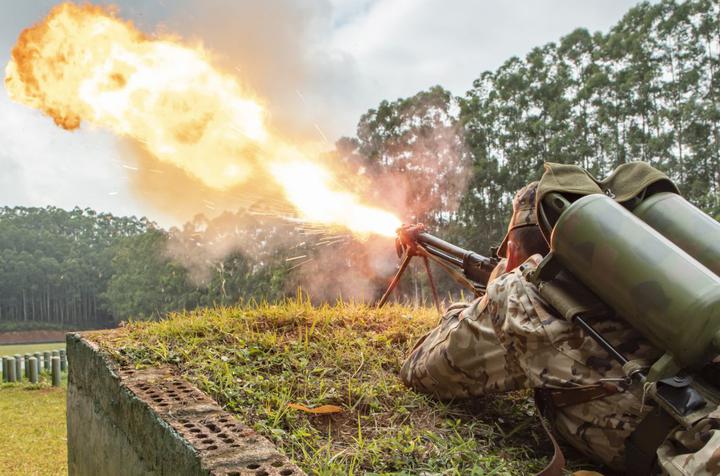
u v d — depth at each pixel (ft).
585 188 6.50
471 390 7.74
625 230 5.70
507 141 132.26
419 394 8.70
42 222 409.49
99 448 9.65
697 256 6.36
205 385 8.61
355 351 10.57
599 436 6.25
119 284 260.21
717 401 5.35
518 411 8.59
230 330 11.35
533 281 6.66
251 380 8.99
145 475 7.63
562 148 120.06
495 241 125.90
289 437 7.31
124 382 8.68
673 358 5.35
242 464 5.91
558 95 131.13
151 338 10.93
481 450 7.28
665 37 120.06
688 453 5.27
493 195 129.29
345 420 8.09
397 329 11.77
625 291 5.57
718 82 114.62
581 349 6.34
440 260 11.56
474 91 141.90
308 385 8.95
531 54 137.59
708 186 106.11
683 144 110.93
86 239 398.42
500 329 7.02
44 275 326.24
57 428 30.58
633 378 5.62
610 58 127.24
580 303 6.27
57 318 331.98
